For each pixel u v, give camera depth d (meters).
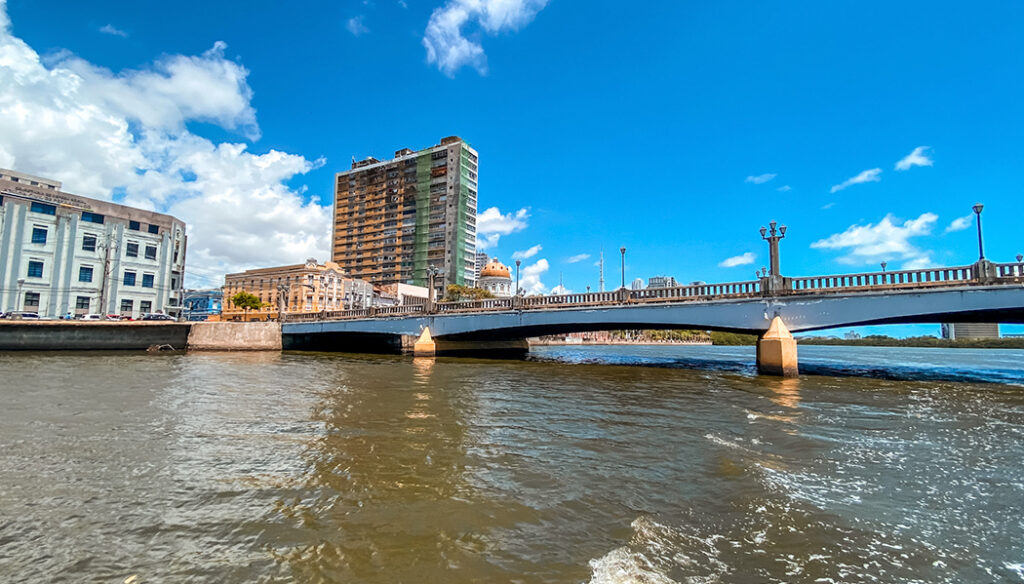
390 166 131.75
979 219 21.61
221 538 5.56
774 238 26.17
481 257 186.62
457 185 121.38
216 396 17.19
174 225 68.62
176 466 8.45
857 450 9.45
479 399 16.72
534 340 131.12
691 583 4.53
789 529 5.75
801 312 24.77
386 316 43.72
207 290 120.62
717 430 11.44
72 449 9.63
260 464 8.59
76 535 5.64
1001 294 20.41
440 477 7.82
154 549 5.29
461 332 38.56
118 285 61.94
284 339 52.66
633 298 30.61
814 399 16.66
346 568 4.87
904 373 28.14
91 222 60.62
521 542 5.43
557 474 7.97
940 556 5.09
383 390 19.14
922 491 7.06
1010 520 6.02
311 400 16.33
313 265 103.06
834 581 4.59
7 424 12.11
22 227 55.59
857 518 6.08
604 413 13.84
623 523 5.95
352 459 8.93
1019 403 15.70
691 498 6.81
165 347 47.78
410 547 5.31
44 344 42.94
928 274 22.17
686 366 33.94
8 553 5.18
